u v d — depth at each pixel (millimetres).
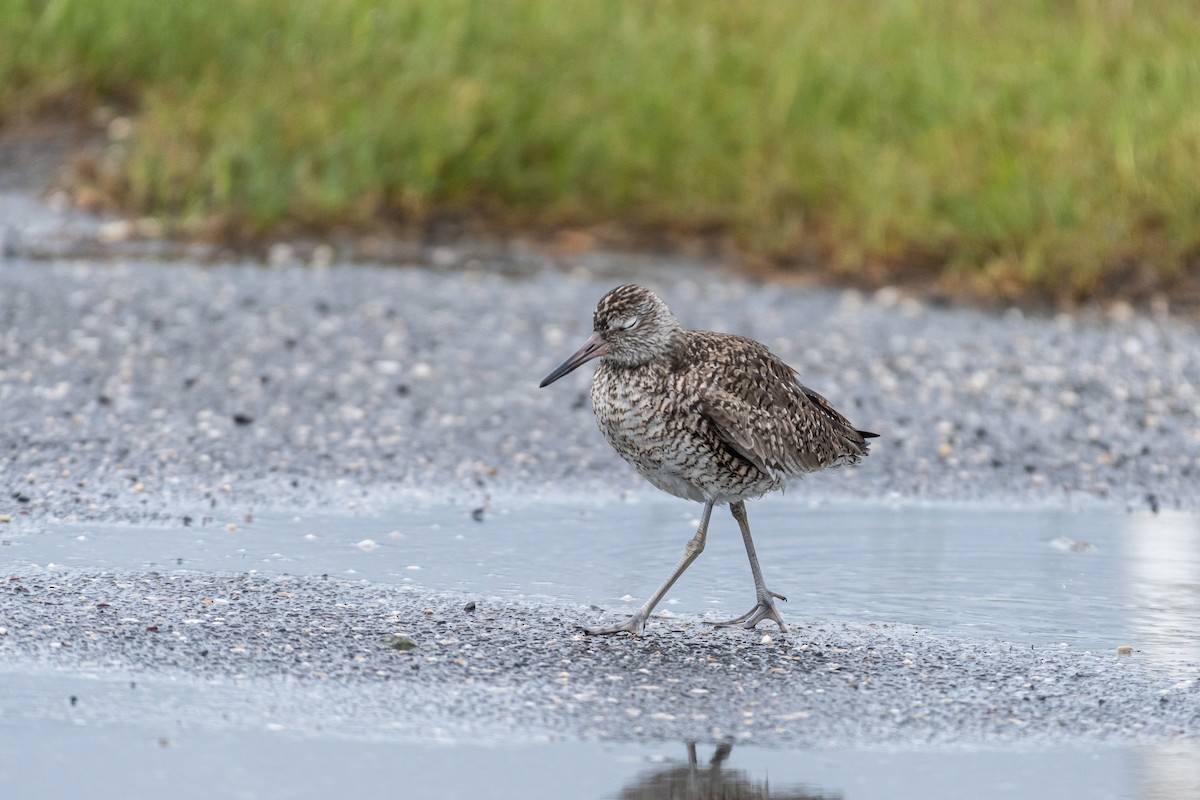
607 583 10562
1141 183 19516
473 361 15938
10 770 7383
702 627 9789
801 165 20609
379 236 20125
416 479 12773
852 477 13320
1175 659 9328
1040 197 19578
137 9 22844
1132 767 7828
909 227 19656
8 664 8570
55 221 19797
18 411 13766
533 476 13039
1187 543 11758
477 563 10836
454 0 22484
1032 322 18172
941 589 10586
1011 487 13266
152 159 20406
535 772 7602
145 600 9648
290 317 16844
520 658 9094
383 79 21406
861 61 21891
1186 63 21359
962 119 20719
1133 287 18922
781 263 19969
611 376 10258
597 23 22625
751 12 23359
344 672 8734
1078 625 9898
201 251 19234
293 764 7574
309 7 22594
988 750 8031
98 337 15852
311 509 11891
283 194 19984
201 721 8023
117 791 7219
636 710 8422
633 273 19562
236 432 13602
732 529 11945
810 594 10469
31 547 10602
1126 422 15102
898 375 16156
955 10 23562
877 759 7895
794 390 10562
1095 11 23328
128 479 12289
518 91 21312
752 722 8312
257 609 9617
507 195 21078
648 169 21031
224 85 21656
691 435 9953
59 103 22312
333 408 14367
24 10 22984
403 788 7359
